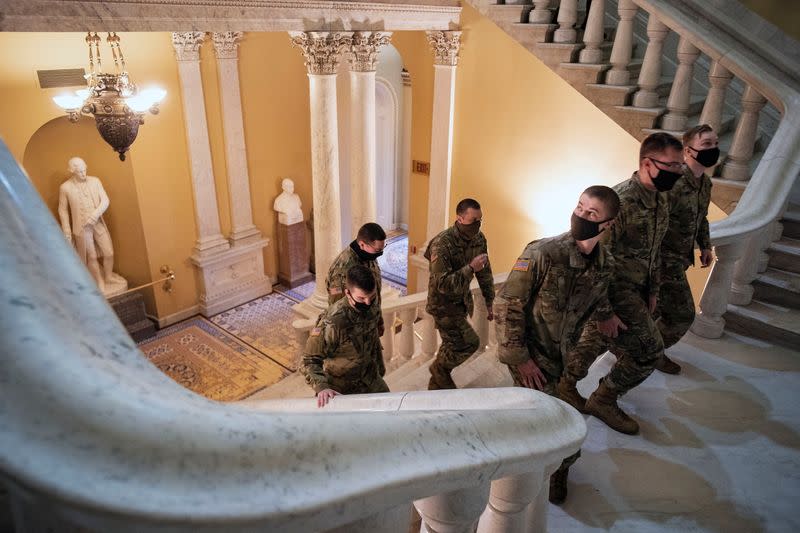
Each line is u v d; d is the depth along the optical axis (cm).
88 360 54
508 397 142
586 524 247
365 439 72
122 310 947
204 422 57
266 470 58
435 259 431
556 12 626
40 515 58
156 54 895
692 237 331
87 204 890
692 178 320
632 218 277
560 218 817
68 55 807
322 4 666
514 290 250
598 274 251
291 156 1145
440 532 113
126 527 49
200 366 907
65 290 60
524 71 797
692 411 324
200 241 1020
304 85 1123
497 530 139
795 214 457
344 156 1122
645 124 546
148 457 51
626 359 297
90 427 50
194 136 964
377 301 366
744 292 411
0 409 48
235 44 973
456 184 920
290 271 1173
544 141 804
